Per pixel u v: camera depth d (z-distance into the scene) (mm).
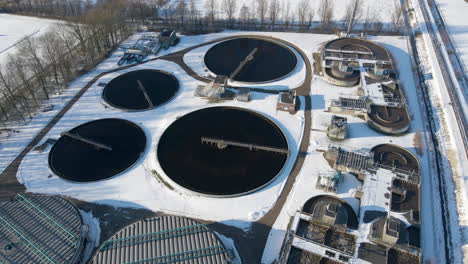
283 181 54562
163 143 61469
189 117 67500
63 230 45219
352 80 75438
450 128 65625
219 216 49531
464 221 50469
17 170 56844
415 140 62000
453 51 90750
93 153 59969
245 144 59406
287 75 79438
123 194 52844
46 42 81938
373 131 64188
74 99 73500
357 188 53156
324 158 58562
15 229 45406
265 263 43875
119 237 43656
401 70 81938
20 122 67438
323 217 45500
